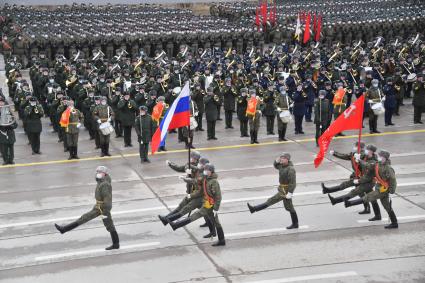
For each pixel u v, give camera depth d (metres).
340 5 80.19
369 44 52.28
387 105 36.84
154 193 25.91
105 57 57.53
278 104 33.91
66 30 61.47
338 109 34.31
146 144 30.50
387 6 78.25
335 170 28.55
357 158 21.73
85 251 20.31
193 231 21.83
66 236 21.59
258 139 35.09
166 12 77.62
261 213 23.39
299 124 35.88
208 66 45.12
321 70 41.00
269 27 67.44
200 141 34.91
